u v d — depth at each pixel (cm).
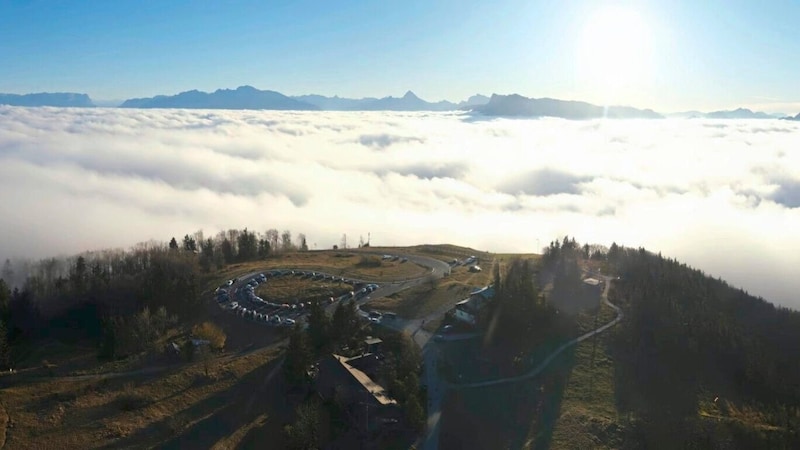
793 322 14762
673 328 13225
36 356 12800
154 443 9744
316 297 15575
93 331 14138
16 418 10281
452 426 10131
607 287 16025
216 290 16325
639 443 9844
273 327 13975
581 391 11219
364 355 11744
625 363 12225
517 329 12925
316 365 11600
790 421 10512
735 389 11756
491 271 18500
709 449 9794
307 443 9381
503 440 9856
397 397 10350
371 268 18950
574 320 13888
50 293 15525
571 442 9794
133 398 10931
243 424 10288
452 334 13175
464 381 11450
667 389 11425
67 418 10350
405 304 15012
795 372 12512
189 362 12419
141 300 14912
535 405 10762
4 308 14288
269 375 11756
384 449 9538
